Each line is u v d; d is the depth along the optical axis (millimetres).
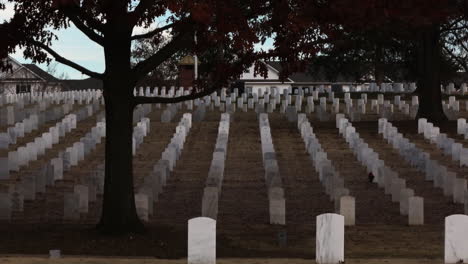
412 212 20203
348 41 40812
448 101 55250
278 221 20391
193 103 54969
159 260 14367
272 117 47438
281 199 20375
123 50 17984
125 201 18094
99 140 37344
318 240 13398
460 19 39938
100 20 19297
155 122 44875
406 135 39312
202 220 12914
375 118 46750
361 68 64188
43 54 18109
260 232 19188
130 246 16688
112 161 18094
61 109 47344
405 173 29297
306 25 16750
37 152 32656
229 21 16219
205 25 16594
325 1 16969
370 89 69625
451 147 32969
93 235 17812
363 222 20703
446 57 63406
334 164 31453
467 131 37031
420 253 16344
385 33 38094
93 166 30766
